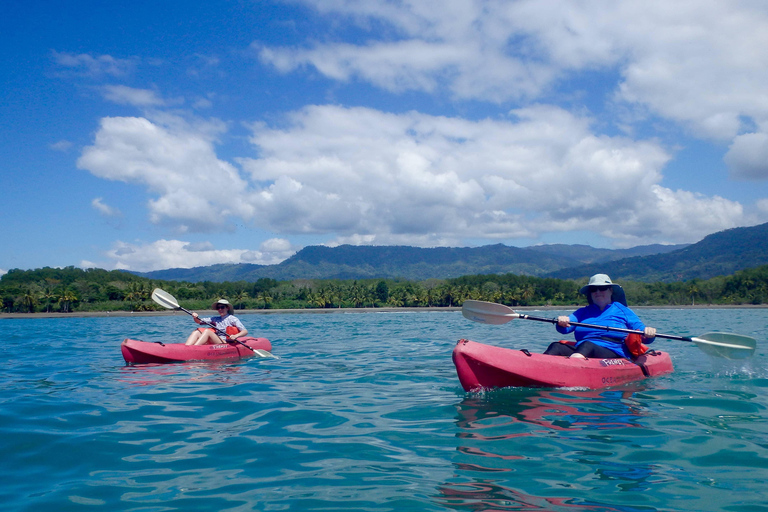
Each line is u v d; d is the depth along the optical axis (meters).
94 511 2.66
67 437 3.96
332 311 112.75
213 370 7.61
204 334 9.37
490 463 3.29
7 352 10.88
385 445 3.71
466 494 2.79
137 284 110.25
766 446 3.54
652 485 2.88
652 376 6.27
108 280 158.50
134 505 2.73
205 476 3.15
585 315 6.43
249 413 4.74
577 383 5.56
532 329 18.58
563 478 3.00
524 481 2.97
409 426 4.21
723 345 6.24
